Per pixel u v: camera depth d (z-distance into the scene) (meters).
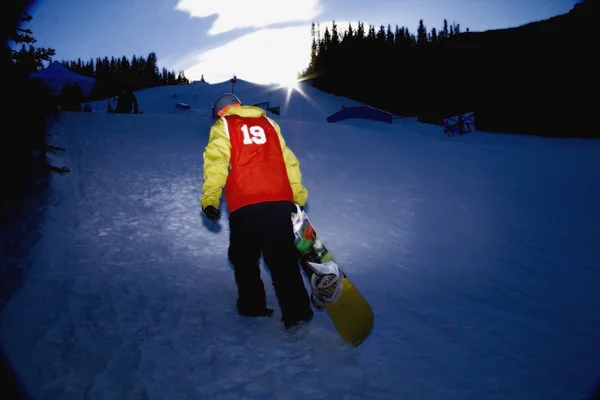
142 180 6.18
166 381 1.98
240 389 1.92
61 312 2.67
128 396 1.87
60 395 1.88
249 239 2.39
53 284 3.12
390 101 66.81
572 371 2.25
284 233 2.34
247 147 2.41
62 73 16.47
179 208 5.27
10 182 4.55
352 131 11.85
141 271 3.46
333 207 5.94
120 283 3.18
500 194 7.02
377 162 8.95
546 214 5.91
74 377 2.00
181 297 2.96
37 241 3.97
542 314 3.02
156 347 2.27
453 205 6.30
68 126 8.34
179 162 7.22
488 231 5.16
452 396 1.96
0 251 3.74
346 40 82.56
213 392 1.90
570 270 3.98
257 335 2.40
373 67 71.56
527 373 2.21
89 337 2.37
